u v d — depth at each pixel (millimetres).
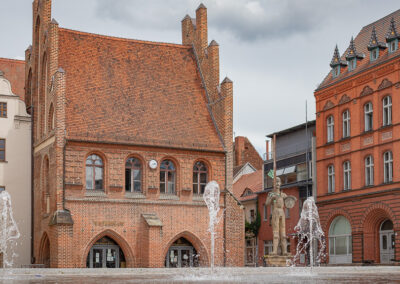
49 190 52219
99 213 51438
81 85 54844
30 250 56062
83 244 50500
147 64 59125
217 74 59469
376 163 58875
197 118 58031
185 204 54562
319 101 67625
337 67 66188
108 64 57281
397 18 63344
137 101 56375
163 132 55406
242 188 84688
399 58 56406
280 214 45969
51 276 34312
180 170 54969
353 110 62438
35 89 58344
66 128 51719
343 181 63812
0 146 56500
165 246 53219
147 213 53125
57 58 54500
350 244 62562
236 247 55625
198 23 62125
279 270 39312
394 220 56000
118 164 52750
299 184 70562
